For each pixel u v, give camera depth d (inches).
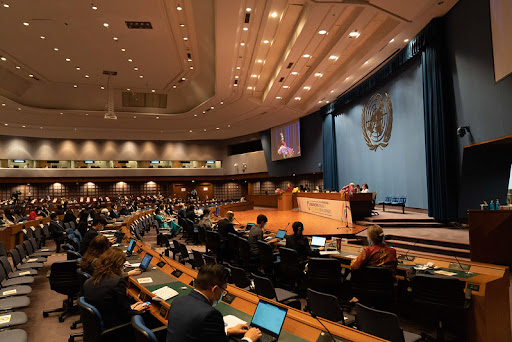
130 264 199.6
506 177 372.5
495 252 233.0
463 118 369.4
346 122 714.8
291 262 221.0
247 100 780.6
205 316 77.1
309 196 593.0
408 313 183.0
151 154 1203.9
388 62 528.1
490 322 139.9
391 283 156.2
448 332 159.9
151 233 590.2
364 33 451.5
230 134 1168.2
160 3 446.0
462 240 292.2
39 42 555.5
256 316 101.3
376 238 165.9
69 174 1089.4
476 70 345.7
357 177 673.6
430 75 412.8
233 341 89.7
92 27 508.1
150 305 135.3
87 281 127.5
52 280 200.1
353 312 189.0
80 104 867.4
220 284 86.7
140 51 606.5
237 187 1290.6
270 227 407.8
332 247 245.6
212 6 440.8
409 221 410.6
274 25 446.0
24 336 132.0
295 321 96.8
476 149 369.4
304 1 380.8
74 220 509.4
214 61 605.6
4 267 211.6
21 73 700.7
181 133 1147.3
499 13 300.4
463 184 376.2
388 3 351.6
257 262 274.8
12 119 899.4
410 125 500.1
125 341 112.0
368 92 623.8
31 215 519.8
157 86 820.6
